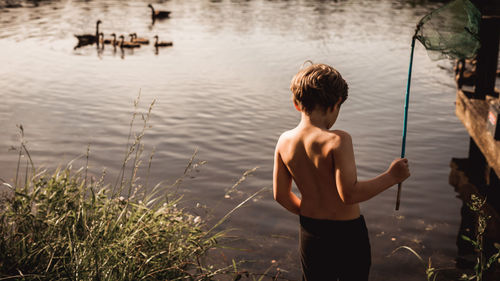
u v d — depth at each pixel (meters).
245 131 9.38
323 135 2.46
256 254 4.84
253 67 15.69
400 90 12.84
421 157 7.98
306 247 2.62
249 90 12.73
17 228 3.48
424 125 9.82
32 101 11.42
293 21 26.52
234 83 13.53
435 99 11.96
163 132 9.23
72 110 10.70
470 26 2.90
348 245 2.54
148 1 36.44
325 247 2.55
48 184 3.85
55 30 23.33
